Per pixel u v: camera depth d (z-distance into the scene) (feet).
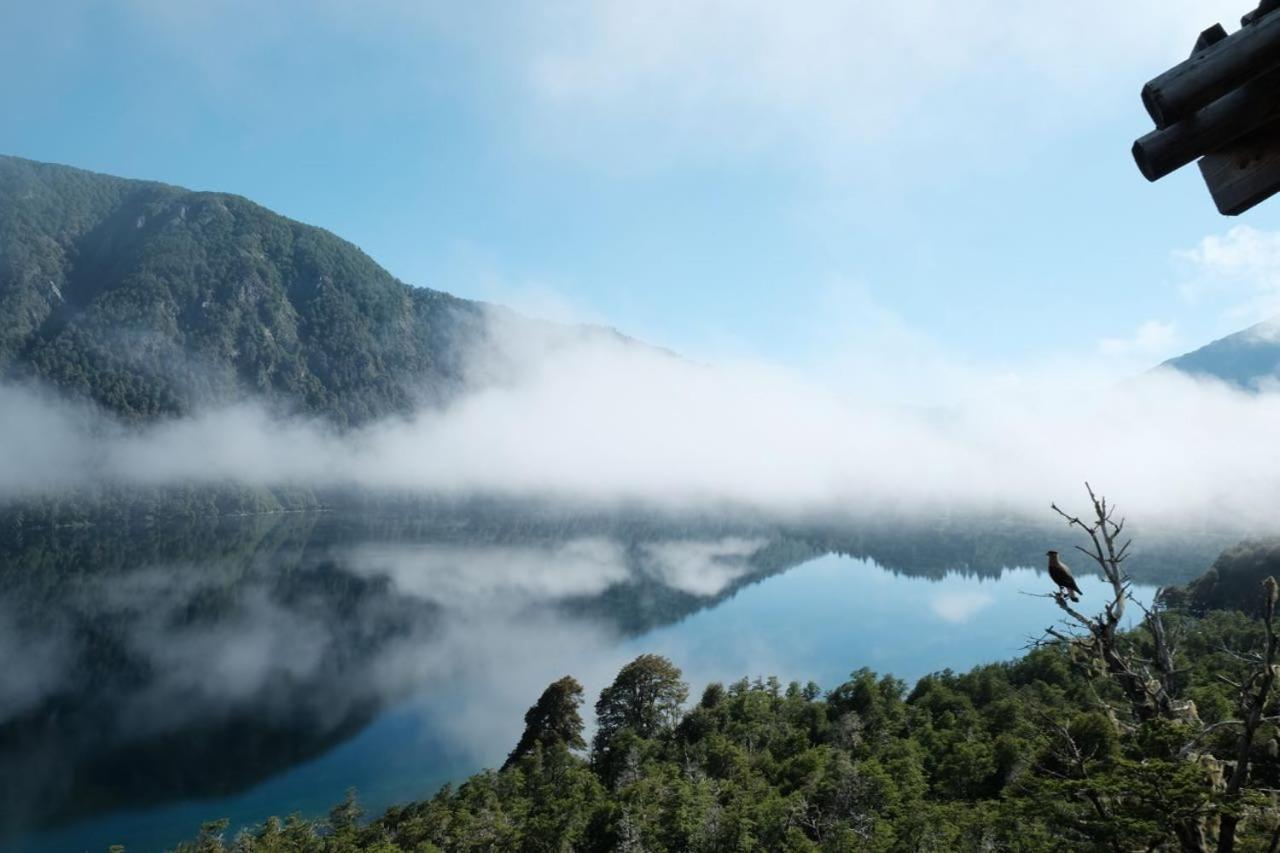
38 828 397.39
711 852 212.02
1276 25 13.19
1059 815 62.90
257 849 303.68
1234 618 393.29
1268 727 56.54
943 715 340.59
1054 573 52.54
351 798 383.45
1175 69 14.07
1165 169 15.19
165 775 476.95
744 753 317.01
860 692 380.99
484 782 342.03
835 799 228.84
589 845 241.96
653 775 286.25
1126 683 56.29
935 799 240.32
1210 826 57.00
